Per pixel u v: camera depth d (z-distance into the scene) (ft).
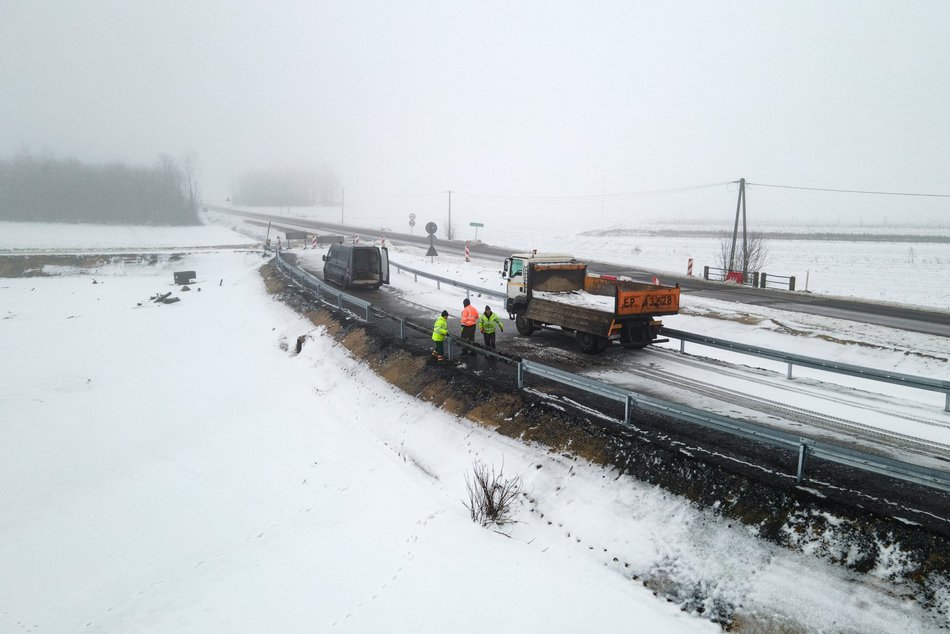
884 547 21.56
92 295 115.24
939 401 42.68
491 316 51.85
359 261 89.97
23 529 34.27
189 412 53.11
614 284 57.98
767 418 35.17
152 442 46.70
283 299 92.43
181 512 35.81
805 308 78.18
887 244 201.05
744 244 112.78
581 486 31.01
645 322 50.26
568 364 48.65
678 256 166.30
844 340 59.06
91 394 58.34
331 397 53.93
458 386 44.52
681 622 22.49
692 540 25.44
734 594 22.71
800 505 24.25
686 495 27.30
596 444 32.63
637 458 30.37
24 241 207.62
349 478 38.63
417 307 78.33
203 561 30.45
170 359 69.97
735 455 29.19
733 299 86.33
